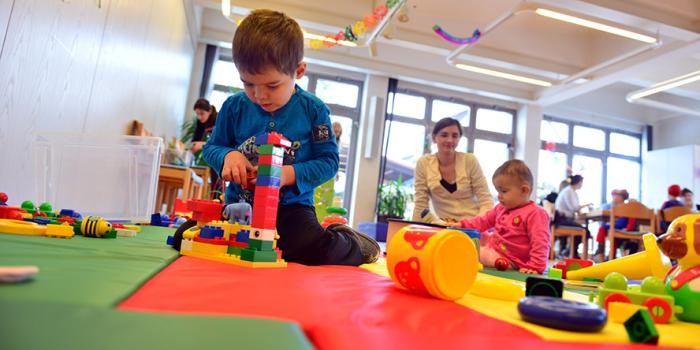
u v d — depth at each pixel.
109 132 2.56
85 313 0.40
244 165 1.12
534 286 0.75
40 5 1.55
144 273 0.65
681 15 4.23
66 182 1.88
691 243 0.76
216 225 1.06
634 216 4.60
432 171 2.50
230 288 0.61
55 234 1.09
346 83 6.51
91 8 2.00
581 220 5.66
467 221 2.17
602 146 7.59
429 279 0.71
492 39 5.27
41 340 0.32
